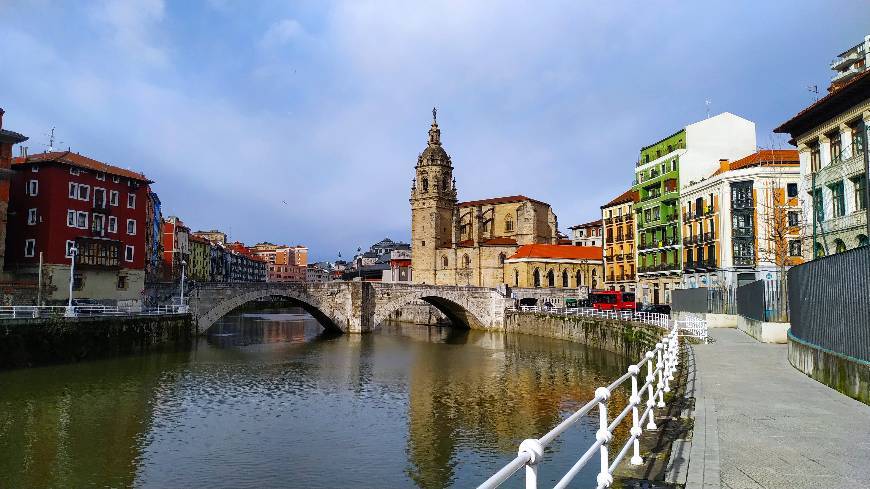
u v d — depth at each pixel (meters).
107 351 55.16
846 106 44.44
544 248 120.50
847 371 19.48
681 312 64.94
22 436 30.38
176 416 35.25
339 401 40.00
